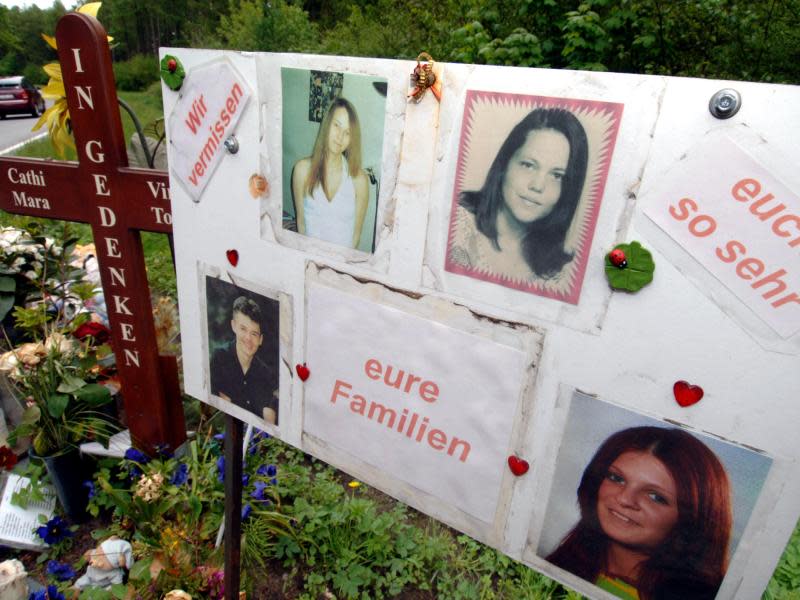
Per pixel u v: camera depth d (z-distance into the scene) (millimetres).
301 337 1137
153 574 1805
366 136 905
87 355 2338
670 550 786
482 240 824
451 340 905
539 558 926
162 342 2529
